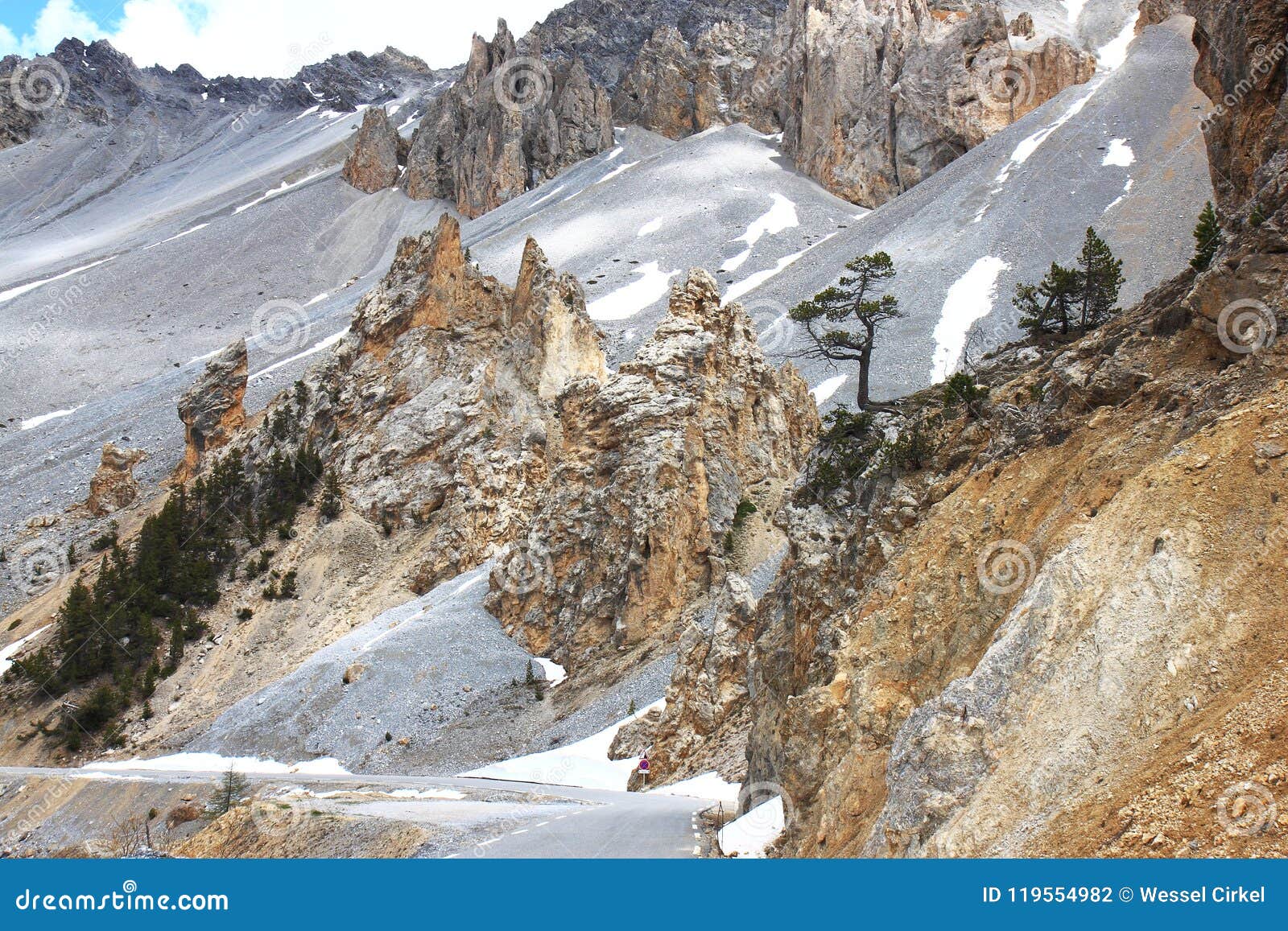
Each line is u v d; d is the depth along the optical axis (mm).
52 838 53344
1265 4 27266
